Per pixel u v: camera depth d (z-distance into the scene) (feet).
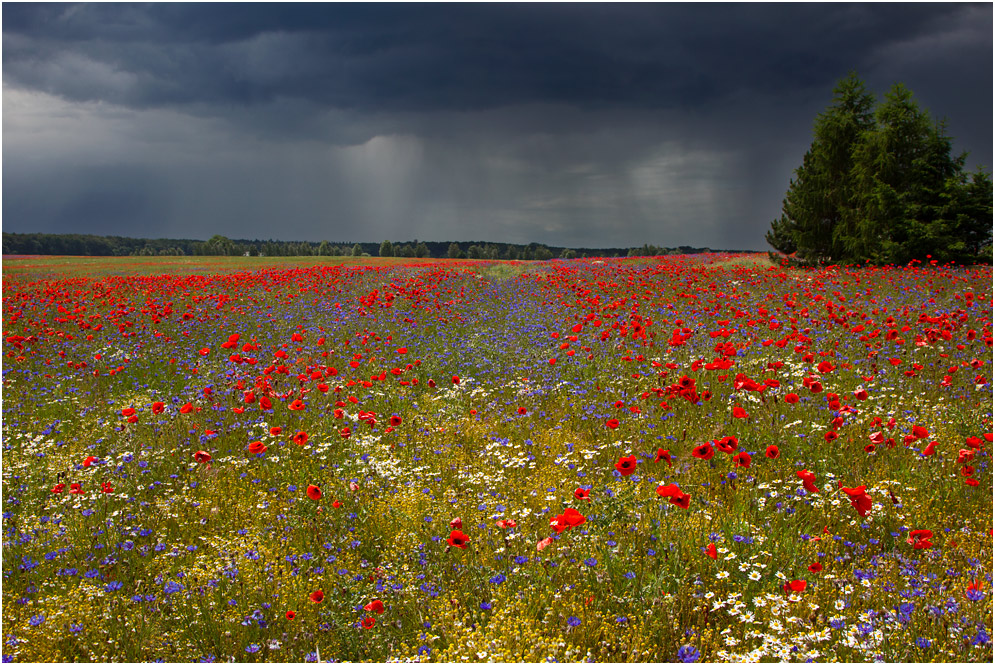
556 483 17.83
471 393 27.14
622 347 32.42
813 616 11.21
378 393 27.14
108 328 45.01
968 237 86.17
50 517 16.33
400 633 11.33
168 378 32.04
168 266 157.28
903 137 88.84
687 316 42.22
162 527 15.88
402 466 19.57
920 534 13.10
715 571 12.73
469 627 11.27
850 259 93.09
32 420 25.12
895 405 22.44
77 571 13.64
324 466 19.03
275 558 13.75
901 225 85.56
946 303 43.96
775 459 18.04
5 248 383.65
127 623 11.77
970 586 11.98
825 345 32.04
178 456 20.58
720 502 15.80
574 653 10.28
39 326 47.60
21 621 11.69
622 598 11.77
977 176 83.76
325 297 61.82
